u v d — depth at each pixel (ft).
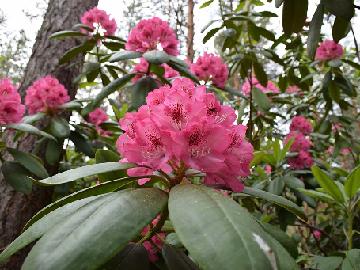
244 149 3.86
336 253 6.55
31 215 8.93
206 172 3.50
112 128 11.37
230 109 3.88
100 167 3.44
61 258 2.46
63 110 9.88
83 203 3.12
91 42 10.35
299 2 5.95
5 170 7.84
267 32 10.61
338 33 6.47
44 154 9.46
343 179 8.97
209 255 2.22
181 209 2.63
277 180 8.45
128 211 2.78
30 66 10.53
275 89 13.75
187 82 4.03
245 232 2.38
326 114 11.89
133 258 3.47
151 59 7.65
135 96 8.57
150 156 3.55
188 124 3.33
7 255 2.88
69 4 11.14
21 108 8.23
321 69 12.89
